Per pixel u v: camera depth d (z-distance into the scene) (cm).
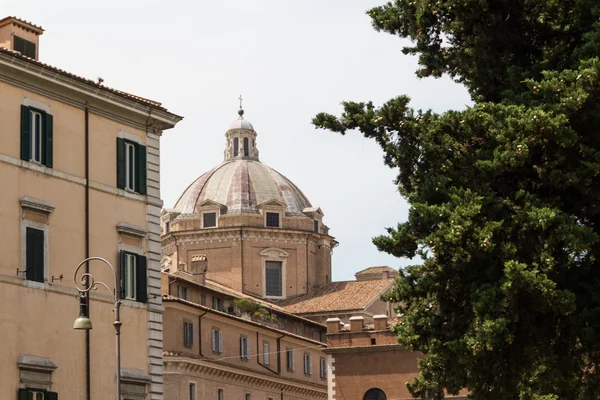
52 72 5912
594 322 4372
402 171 4738
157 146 6669
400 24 4975
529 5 4656
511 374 4562
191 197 15100
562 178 4347
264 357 11625
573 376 4650
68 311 5912
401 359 10431
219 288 12662
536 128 4281
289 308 14238
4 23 6253
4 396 5494
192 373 10188
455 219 4297
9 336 5553
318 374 12706
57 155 5972
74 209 6031
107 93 6250
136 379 6266
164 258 14788
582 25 4650
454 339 4509
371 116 4712
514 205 4444
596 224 4553
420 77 5022
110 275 6206
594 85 4319
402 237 4519
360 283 14725
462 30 4731
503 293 4262
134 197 6438
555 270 4356
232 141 15638
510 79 4650
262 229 14525
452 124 4506
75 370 5906
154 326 6469
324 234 15175
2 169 5631
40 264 5784
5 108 5694
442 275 4478
